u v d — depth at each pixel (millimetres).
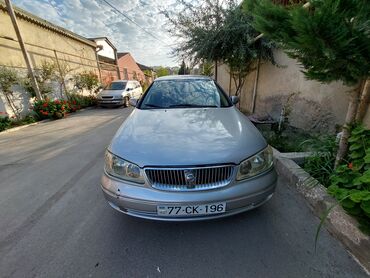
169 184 1555
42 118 7531
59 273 1483
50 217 2115
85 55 12320
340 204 1646
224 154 1592
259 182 1652
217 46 5578
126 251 1645
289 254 1559
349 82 1794
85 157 3773
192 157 1560
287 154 2896
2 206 2354
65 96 9867
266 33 1958
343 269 1424
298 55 1880
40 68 8406
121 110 9695
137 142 1756
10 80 6820
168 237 1764
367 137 1843
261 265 1480
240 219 1932
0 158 3879
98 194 2514
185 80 3230
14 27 6758
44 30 9102
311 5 1604
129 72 21734
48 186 2770
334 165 2273
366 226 1489
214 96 2869
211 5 5426
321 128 3586
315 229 1798
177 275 1436
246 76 6891
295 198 2217
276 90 5090
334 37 1414
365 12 1457
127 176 1618
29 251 1688
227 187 1563
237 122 2133
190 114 2357
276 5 1902
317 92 3650
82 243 1745
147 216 1612
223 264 1502
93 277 1444
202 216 1587
